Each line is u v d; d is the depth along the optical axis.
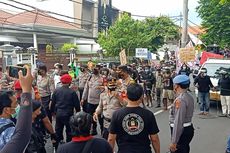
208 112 13.40
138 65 18.81
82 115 3.26
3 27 36.03
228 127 11.14
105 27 54.62
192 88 19.30
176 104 5.20
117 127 4.17
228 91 12.96
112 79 7.15
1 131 2.86
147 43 38.69
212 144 9.00
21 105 2.42
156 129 4.20
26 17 41.06
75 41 44.44
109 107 6.80
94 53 41.44
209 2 31.30
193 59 20.30
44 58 28.77
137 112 4.14
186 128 5.26
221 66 15.86
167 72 14.22
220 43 31.31
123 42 36.28
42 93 9.25
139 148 4.11
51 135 5.71
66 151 3.21
